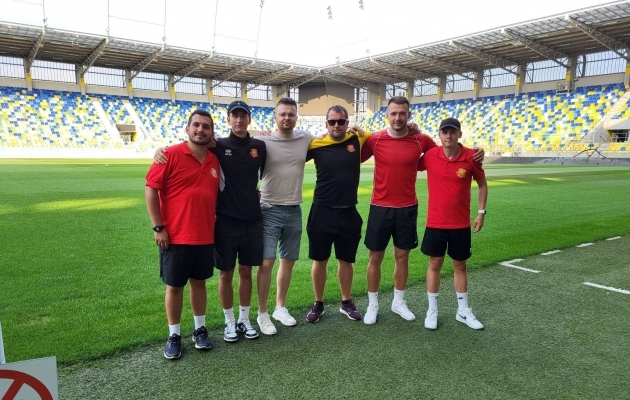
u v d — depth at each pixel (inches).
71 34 1045.2
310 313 131.3
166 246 106.0
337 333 122.2
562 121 1226.0
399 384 95.0
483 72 1432.1
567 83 1239.5
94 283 157.9
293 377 97.6
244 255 118.1
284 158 124.4
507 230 262.1
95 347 109.1
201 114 105.7
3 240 218.8
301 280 169.8
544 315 135.3
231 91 1635.1
